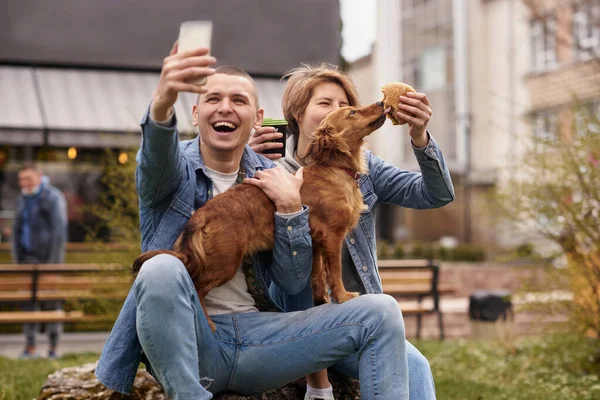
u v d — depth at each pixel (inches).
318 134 127.3
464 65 951.6
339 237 122.7
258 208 118.6
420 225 984.3
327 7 530.9
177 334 107.7
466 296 503.2
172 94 106.5
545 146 275.3
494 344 321.1
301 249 119.8
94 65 500.4
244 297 125.3
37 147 578.2
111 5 502.0
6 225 556.7
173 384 107.4
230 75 128.1
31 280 332.5
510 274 510.9
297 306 135.8
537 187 271.6
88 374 158.4
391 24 1066.1
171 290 107.7
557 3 684.1
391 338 115.8
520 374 259.8
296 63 525.3
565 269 272.5
